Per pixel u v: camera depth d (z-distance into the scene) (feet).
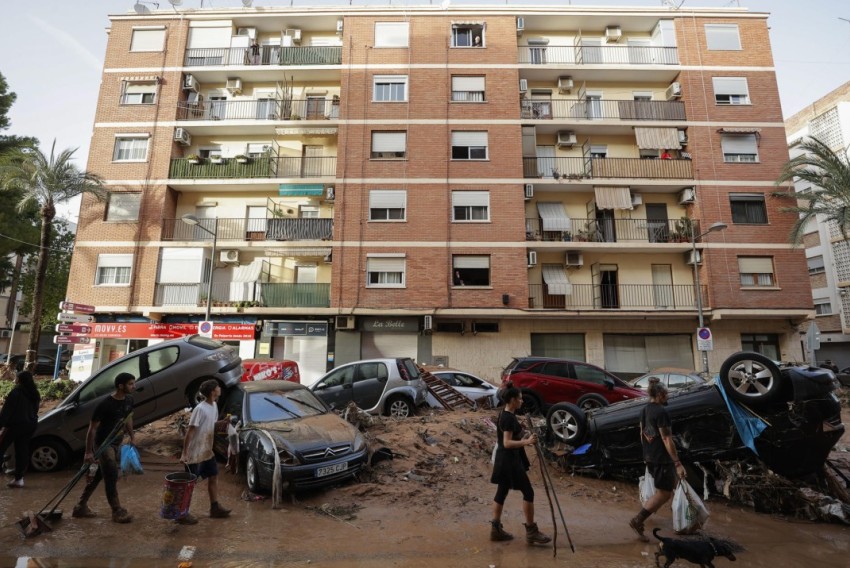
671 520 18.16
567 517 18.34
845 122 96.43
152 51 72.08
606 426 23.02
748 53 71.56
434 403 39.55
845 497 20.01
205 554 14.83
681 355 66.13
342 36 72.43
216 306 64.28
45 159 60.29
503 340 64.85
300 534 16.44
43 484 22.31
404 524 17.34
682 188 68.23
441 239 65.10
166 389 26.43
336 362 63.41
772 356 65.87
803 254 65.51
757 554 15.42
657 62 71.92
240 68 70.59
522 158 67.67
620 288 66.85
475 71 70.23
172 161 68.85
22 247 80.69
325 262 67.31
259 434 20.98
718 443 20.75
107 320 65.82
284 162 70.13
